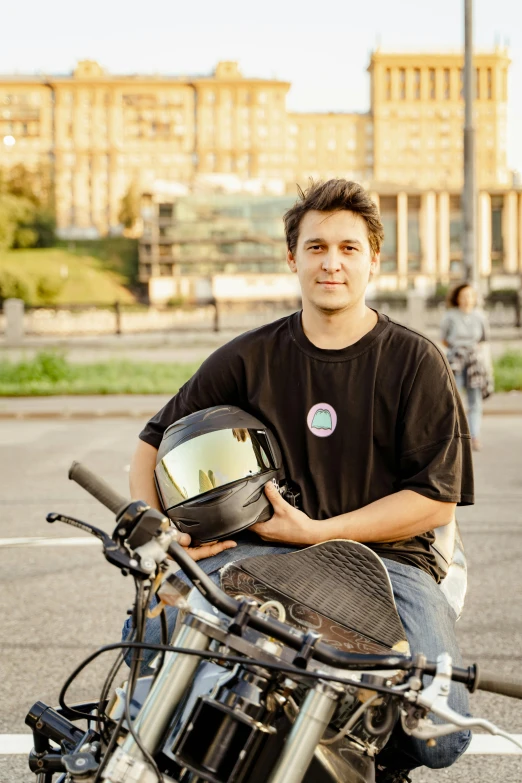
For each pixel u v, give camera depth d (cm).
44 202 15450
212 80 17650
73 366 2225
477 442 1163
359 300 246
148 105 17600
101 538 180
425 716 176
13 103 17462
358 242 244
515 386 1958
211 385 253
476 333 1165
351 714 190
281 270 13788
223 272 13750
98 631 485
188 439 229
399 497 237
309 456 243
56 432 1380
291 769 176
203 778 179
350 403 243
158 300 13138
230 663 186
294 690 185
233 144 17712
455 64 18362
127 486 903
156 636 229
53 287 11544
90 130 17512
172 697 181
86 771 190
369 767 198
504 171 18575
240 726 179
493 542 680
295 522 230
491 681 175
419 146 18400
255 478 229
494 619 505
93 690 406
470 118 1991
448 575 260
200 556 230
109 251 14538
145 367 2267
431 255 14425
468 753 352
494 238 14688
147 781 176
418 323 3484
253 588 209
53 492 884
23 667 433
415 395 242
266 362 249
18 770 334
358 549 214
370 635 205
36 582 577
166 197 13900
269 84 17688
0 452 1159
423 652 225
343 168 18288
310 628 204
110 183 17525
